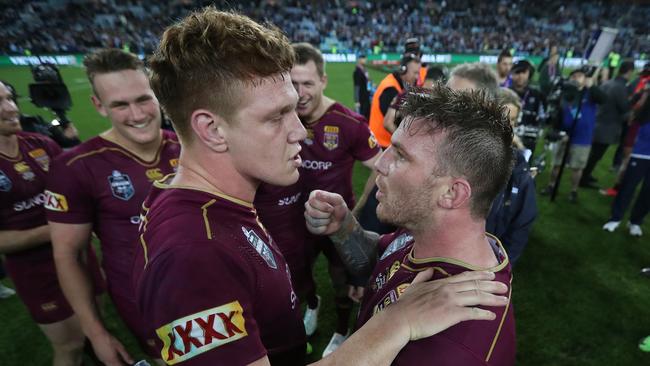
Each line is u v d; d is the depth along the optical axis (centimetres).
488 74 201
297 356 109
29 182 195
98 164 149
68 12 2172
